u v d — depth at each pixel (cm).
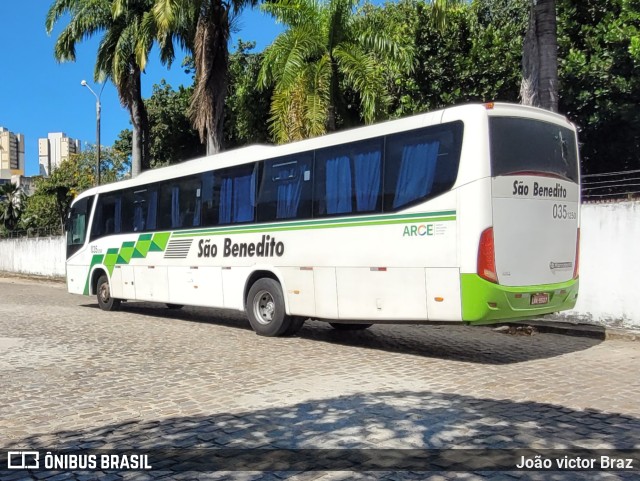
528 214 809
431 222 812
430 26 1666
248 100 2381
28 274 3359
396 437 522
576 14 1592
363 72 1652
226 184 1189
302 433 537
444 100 1680
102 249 1569
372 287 888
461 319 778
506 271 778
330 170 969
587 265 1137
